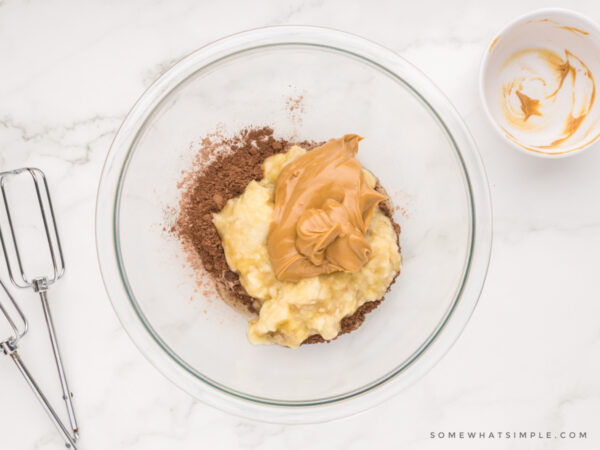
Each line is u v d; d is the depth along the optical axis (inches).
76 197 17.8
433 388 18.1
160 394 17.9
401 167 17.6
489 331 18.0
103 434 17.9
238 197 16.6
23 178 17.8
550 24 16.8
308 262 15.5
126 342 17.9
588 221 17.9
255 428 18.0
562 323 18.1
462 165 16.8
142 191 17.0
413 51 17.7
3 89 17.7
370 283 16.2
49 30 17.6
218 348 17.3
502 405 18.1
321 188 15.6
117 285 16.7
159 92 16.6
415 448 18.1
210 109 17.2
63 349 17.8
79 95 17.7
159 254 17.0
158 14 17.6
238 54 16.7
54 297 17.8
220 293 17.1
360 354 17.4
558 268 18.0
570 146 17.1
